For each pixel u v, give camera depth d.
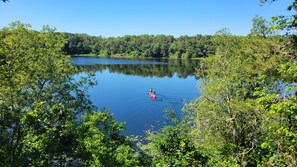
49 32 22.41
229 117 19.38
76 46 188.62
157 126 38.19
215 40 23.80
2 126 14.17
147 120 40.88
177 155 11.48
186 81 76.44
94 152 14.04
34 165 13.27
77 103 22.14
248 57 19.30
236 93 19.28
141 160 16.66
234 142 19.48
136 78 81.94
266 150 15.63
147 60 149.88
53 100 21.05
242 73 19.33
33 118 13.37
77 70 23.62
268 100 10.27
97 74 88.69
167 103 51.16
